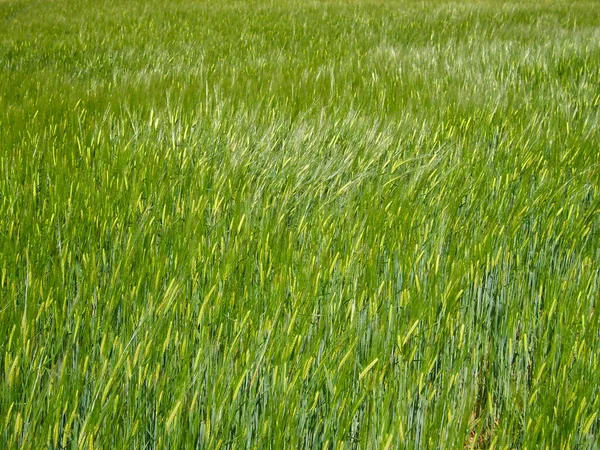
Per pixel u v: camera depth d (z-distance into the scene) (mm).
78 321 2463
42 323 2590
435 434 2160
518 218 3379
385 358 2412
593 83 6367
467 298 2893
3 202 3473
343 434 2139
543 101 5637
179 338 2490
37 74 7109
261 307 2711
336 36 9695
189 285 2805
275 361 2365
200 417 2266
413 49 7953
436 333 2615
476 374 2574
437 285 2850
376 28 10219
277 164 4031
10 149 4336
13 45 8875
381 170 3967
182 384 2244
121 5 13125
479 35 9062
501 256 3184
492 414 2373
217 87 5754
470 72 6574
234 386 2242
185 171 3895
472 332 2717
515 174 3969
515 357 2680
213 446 2107
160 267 2846
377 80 6168
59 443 2164
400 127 4730
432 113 5137
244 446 2174
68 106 5375
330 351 2424
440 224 3283
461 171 3965
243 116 4938
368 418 2229
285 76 6641
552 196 3617
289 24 10648
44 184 3822
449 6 12250
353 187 3695
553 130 4746
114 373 2176
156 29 10266
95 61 8141
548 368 2475
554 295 2814
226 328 2574
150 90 5996
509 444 2166
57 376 2318
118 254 3035
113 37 9648
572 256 3252
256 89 5887
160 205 3479
